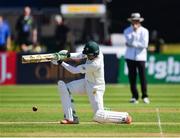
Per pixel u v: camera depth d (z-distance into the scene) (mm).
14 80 68750
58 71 67375
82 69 34719
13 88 64812
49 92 60438
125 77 68688
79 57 35125
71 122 35875
